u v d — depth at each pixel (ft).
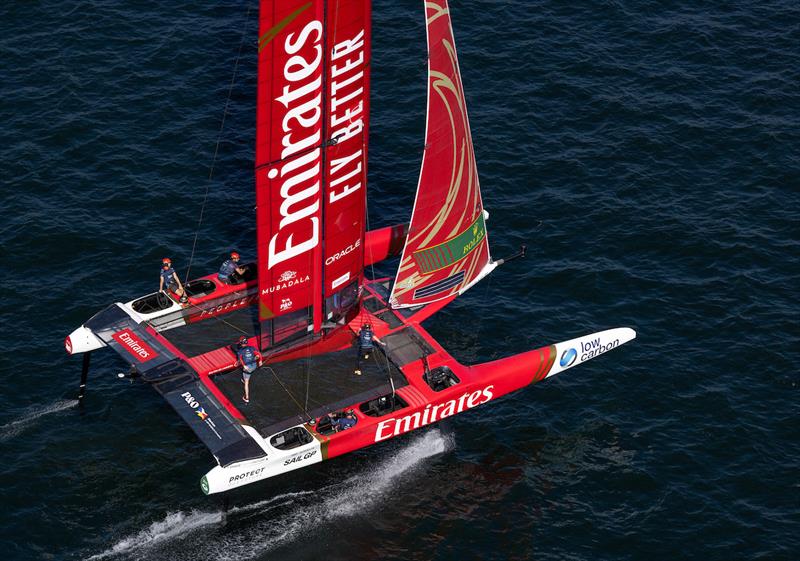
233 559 182.19
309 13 177.68
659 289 239.91
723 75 298.56
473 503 194.18
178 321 216.33
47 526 186.70
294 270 200.13
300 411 198.29
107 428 205.67
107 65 290.97
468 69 297.33
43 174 260.21
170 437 204.74
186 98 284.20
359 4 184.85
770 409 212.23
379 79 295.07
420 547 185.88
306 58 181.27
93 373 217.15
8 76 285.43
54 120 274.36
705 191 265.54
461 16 312.91
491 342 228.63
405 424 200.54
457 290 230.07
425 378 207.00
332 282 207.41
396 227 244.63
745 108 288.71
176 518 189.06
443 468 201.05
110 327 209.67
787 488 196.54
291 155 187.73
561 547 186.80
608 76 296.92
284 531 187.42
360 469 200.23
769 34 311.47
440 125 209.36
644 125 282.97
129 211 253.24
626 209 260.01
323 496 194.49
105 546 183.62
